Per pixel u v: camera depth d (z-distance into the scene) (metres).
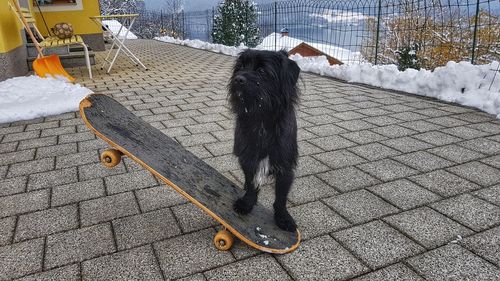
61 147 4.12
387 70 7.04
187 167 2.69
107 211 2.82
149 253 2.31
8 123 4.98
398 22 10.19
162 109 5.65
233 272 2.13
